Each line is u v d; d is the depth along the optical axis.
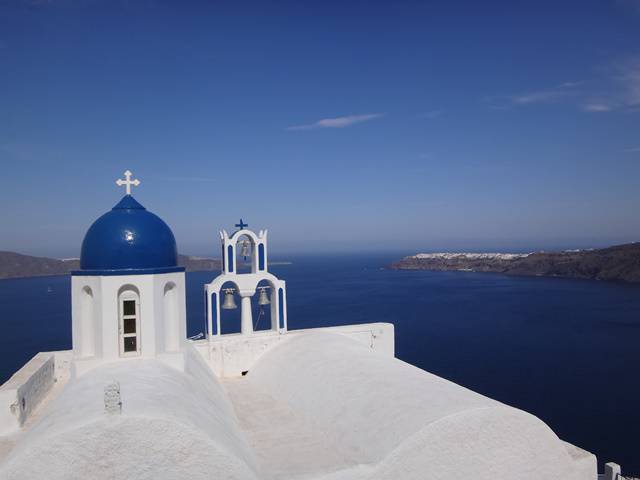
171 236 10.86
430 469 8.04
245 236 15.27
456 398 8.77
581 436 30.84
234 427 9.09
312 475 7.77
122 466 6.67
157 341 10.11
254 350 14.40
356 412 9.30
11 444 9.58
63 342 62.59
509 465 8.48
